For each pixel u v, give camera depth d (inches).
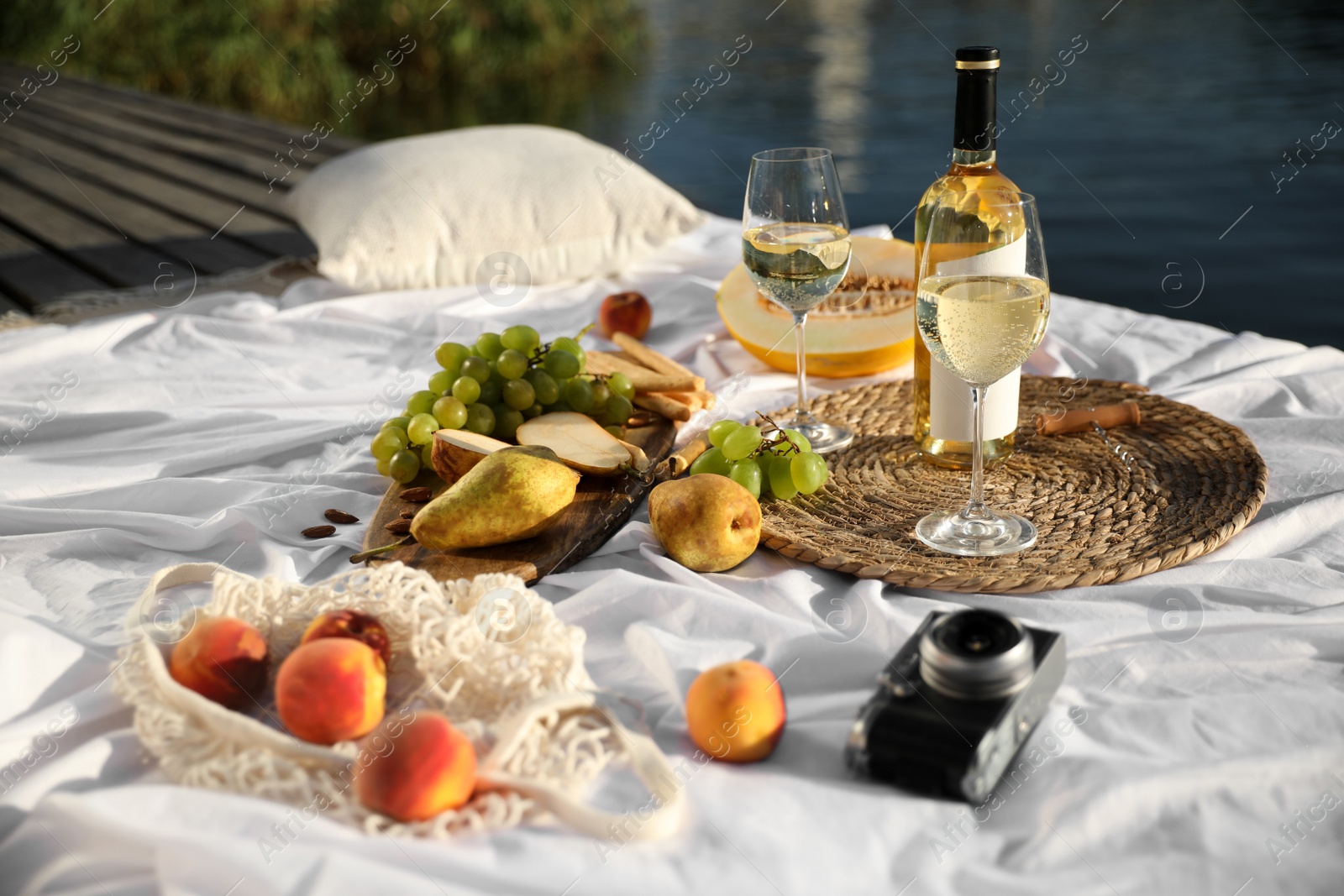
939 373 52.9
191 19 319.0
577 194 91.4
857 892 29.5
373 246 88.1
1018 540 45.8
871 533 47.9
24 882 30.5
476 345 58.1
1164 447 54.1
